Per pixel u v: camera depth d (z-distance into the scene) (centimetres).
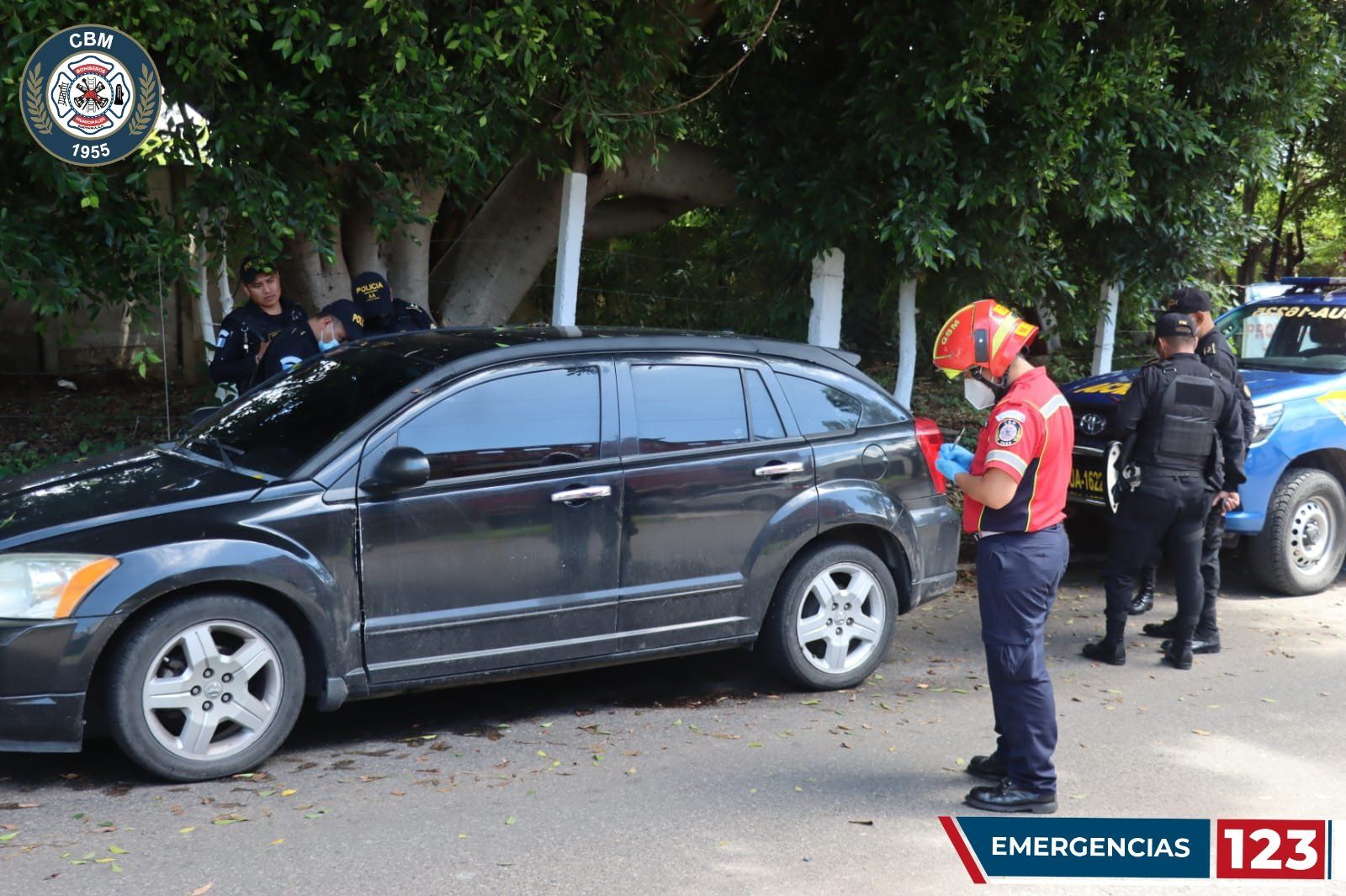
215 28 623
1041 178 912
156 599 421
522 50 712
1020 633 428
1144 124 997
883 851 396
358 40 689
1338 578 837
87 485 464
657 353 529
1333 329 827
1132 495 606
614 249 1437
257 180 683
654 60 788
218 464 480
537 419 494
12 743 405
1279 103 1080
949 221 971
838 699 559
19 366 1230
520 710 536
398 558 460
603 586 503
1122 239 1127
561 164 860
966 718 534
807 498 546
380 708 534
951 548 600
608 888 363
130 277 704
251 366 687
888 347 1527
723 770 466
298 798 424
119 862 369
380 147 752
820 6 951
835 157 961
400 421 469
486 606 478
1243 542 874
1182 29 1036
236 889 354
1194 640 651
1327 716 547
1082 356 1455
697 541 522
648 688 572
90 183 618
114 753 462
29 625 402
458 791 437
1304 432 757
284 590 436
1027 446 417
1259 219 1386
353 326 684
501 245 1059
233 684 434
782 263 1157
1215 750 502
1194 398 598
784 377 559
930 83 843
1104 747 503
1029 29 863
